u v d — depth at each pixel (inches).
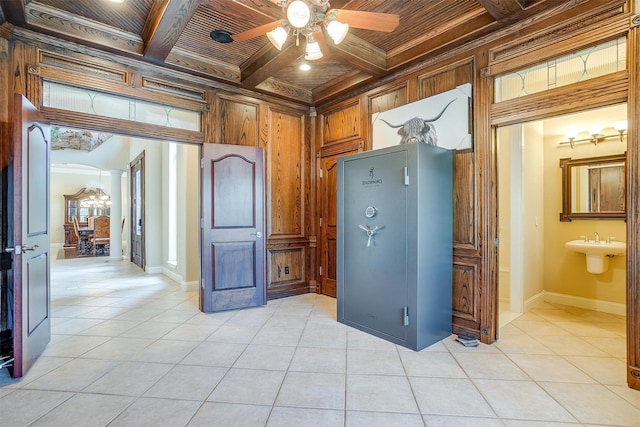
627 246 81.9
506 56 105.4
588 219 147.9
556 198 157.2
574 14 92.0
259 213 155.6
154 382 84.4
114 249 326.6
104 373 89.1
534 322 130.0
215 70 143.5
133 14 109.2
